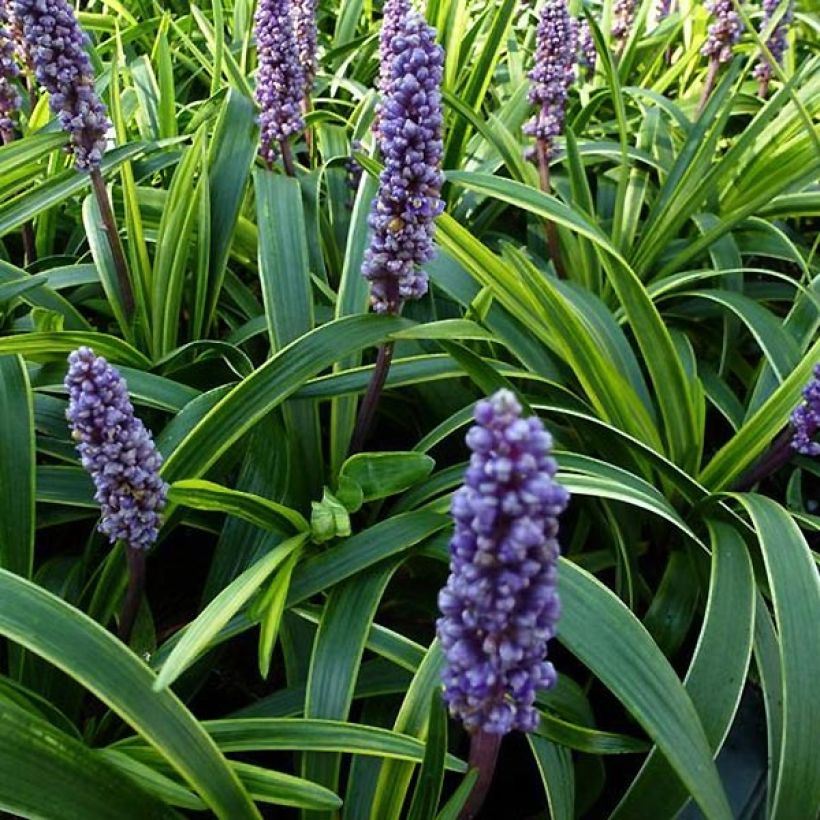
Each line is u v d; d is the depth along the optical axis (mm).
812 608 280
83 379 235
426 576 366
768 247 525
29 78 521
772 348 417
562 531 415
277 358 322
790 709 259
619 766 332
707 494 341
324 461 420
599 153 565
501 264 401
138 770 239
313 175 497
